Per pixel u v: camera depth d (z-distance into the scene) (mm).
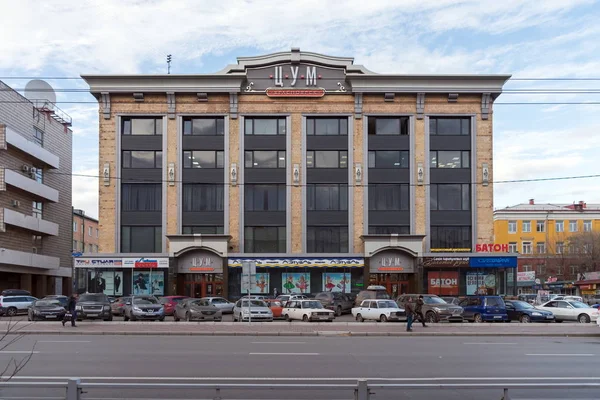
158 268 47344
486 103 48656
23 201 52688
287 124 48781
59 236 60938
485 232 48062
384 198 48719
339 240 48469
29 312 33688
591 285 64312
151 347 19406
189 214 48250
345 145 48812
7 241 49938
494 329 27016
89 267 46781
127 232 48031
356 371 14039
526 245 88000
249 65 48938
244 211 48406
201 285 47531
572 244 77375
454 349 19047
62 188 62000
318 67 49188
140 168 48312
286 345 20266
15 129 51188
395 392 11664
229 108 48656
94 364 15133
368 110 48812
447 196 48688
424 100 48812
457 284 47594
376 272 47719
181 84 48156
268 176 48594
